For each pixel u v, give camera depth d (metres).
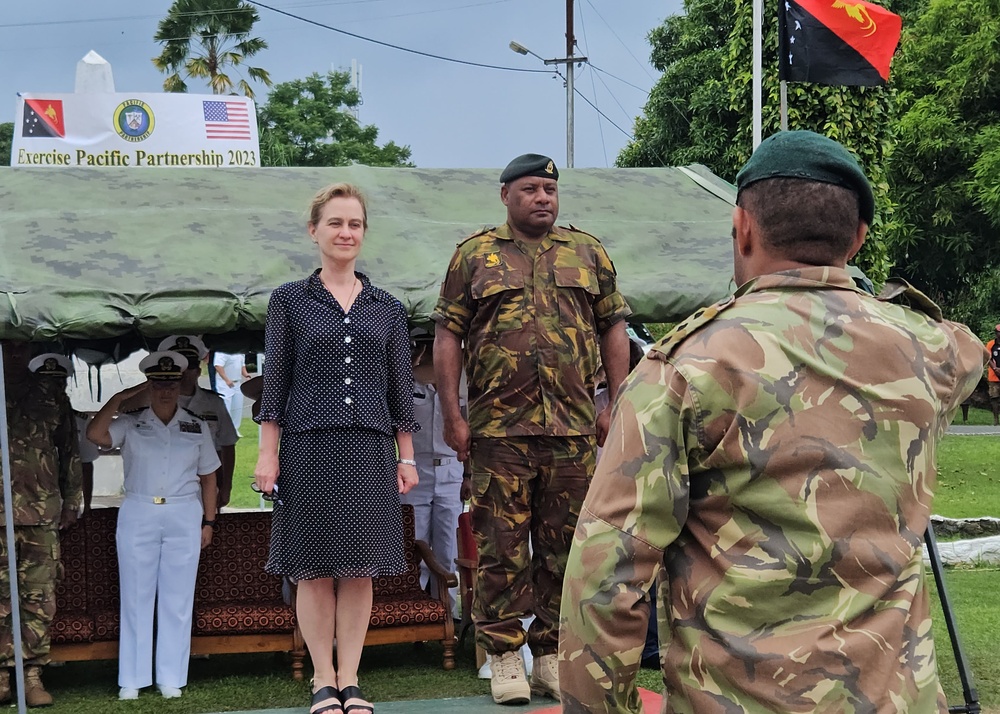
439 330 4.52
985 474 13.62
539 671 4.60
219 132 8.58
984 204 19.95
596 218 6.26
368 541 4.07
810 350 1.78
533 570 4.53
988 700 5.06
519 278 4.36
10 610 5.02
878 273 9.98
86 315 4.70
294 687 5.39
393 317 4.29
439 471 6.49
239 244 5.45
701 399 1.75
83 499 5.98
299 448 4.08
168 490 5.37
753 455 1.73
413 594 5.86
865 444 1.75
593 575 1.76
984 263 22.42
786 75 6.86
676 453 1.77
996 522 9.80
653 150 23.52
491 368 4.35
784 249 1.89
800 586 1.71
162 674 5.30
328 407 4.07
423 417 6.48
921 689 1.71
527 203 4.40
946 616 4.18
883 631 1.71
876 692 1.67
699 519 1.80
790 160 1.91
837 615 1.70
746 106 10.59
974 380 1.97
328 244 4.18
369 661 5.87
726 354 1.77
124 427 5.39
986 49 20.31
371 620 5.52
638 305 5.38
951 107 21.06
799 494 1.72
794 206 1.88
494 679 4.52
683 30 23.91
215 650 5.50
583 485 4.38
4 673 5.09
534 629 4.55
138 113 8.42
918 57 22.06
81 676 5.75
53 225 5.46
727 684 1.72
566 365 4.34
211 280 5.03
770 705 1.68
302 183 6.51
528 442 4.33
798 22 6.82
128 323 4.77
